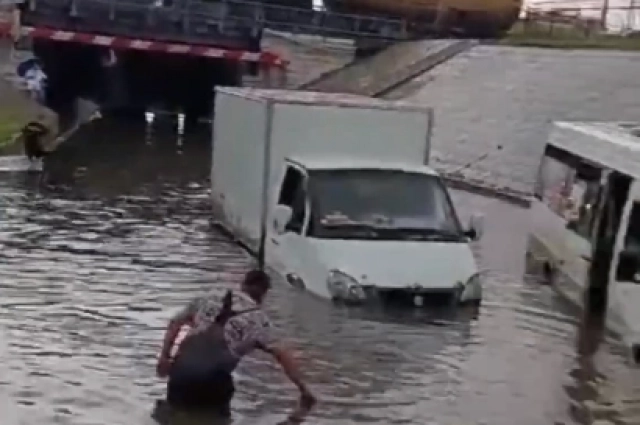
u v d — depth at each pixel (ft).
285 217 55.11
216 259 61.82
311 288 51.37
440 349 45.57
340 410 36.99
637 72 127.44
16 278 54.19
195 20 153.28
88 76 156.15
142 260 60.59
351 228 52.95
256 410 36.40
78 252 61.87
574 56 137.18
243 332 36.04
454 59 151.64
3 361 40.22
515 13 164.76
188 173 104.58
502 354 45.68
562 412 38.75
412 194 55.42
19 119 123.85
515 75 136.87
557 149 64.49
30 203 79.41
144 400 36.73
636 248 49.98
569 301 57.11
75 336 44.29
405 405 38.14
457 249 52.95
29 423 34.01
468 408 38.40
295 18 162.81
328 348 44.19
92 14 148.36
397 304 49.90
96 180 95.14
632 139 56.75
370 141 61.05
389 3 167.02
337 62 167.02
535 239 65.05
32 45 148.56
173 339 36.60
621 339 49.34
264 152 60.59
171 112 163.32
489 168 114.01
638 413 39.06
